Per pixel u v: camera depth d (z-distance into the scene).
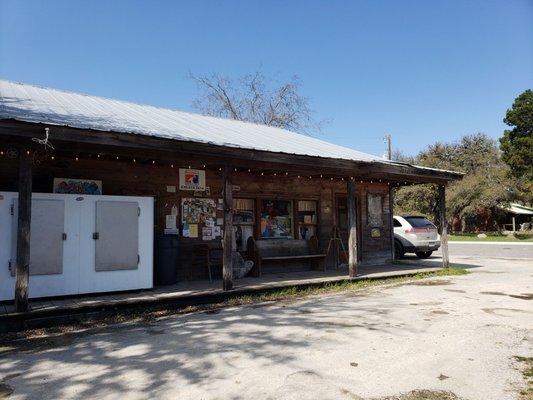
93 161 9.04
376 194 14.69
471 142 49.44
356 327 6.08
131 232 7.92
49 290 7.10
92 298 7.28
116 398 3.76
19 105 8.25
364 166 10.05
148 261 8.12
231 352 4.97
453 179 12.50
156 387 3.99
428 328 6.01
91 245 7.52
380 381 4.11
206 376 4.24
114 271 7.72
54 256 7.14
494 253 20.47
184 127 10.14
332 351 4.99
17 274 6.10
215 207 10.70
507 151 41.84
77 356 4.91
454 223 43.34
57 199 7.25
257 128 14.44
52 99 10.12
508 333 5.73
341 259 13.36
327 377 4.21
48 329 6.13
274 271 11.57
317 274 11.24
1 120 5.62
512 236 36.06
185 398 3.75
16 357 4.92
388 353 4.91
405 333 5.75
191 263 10.22
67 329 6.17
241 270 10.24
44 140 5.88
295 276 10.73
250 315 6.95
